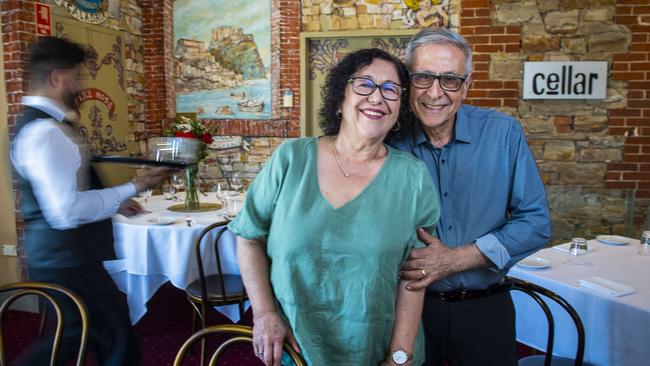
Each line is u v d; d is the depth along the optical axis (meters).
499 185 1.59
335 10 5.07
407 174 1.30
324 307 1.27
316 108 5.38
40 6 3.72
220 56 5.30
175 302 3.88
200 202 3.78
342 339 1.27
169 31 5.31
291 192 1.29
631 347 1.79
